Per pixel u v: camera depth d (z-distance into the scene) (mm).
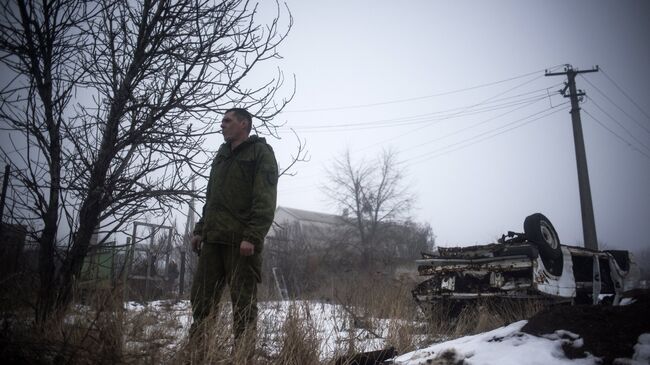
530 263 5309
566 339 2371
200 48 3025
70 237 2832
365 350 3195
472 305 5535
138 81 3094
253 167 2869
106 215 3031
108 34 3072
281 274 11562
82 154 2895
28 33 2746
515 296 5301
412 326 4172
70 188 2789
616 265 7254
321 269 13672
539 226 5777
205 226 2803
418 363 2596
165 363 2100
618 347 2186
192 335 2332
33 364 1747
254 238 2598
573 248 6367
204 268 2742
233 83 3240
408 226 27719
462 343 2699
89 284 2699
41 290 2512
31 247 2795
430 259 6105
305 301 3295
